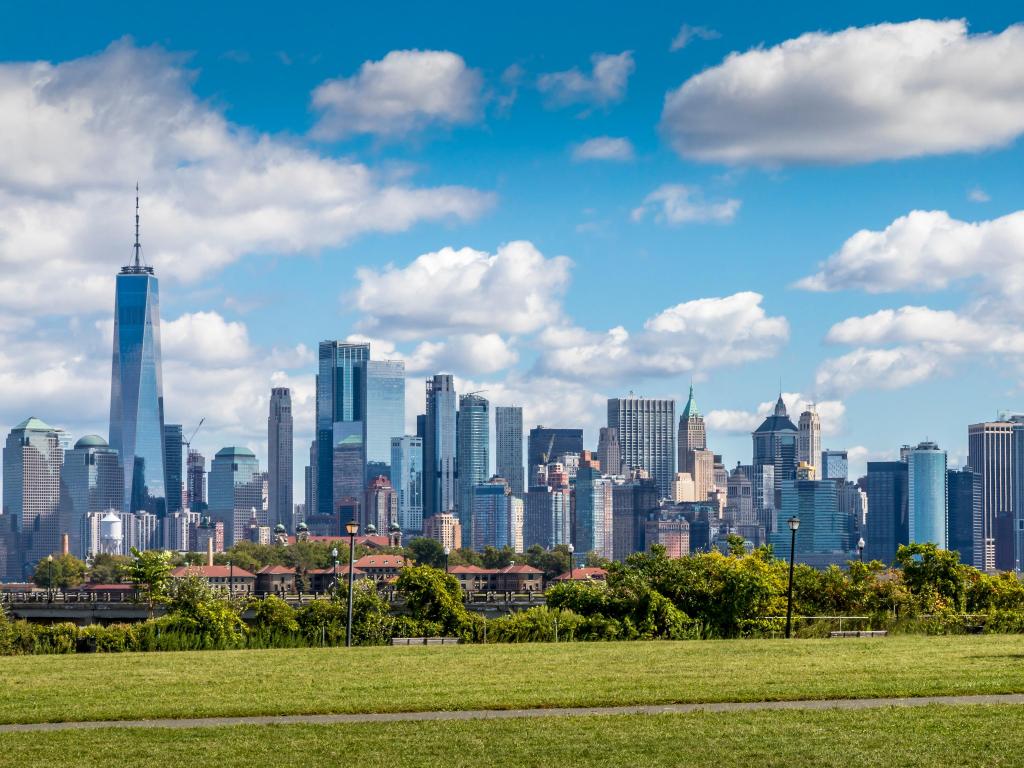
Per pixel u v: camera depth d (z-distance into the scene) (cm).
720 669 5109
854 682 4647
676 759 3469
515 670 5144
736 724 3875
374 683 4738
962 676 4800
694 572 8444
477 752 3553
